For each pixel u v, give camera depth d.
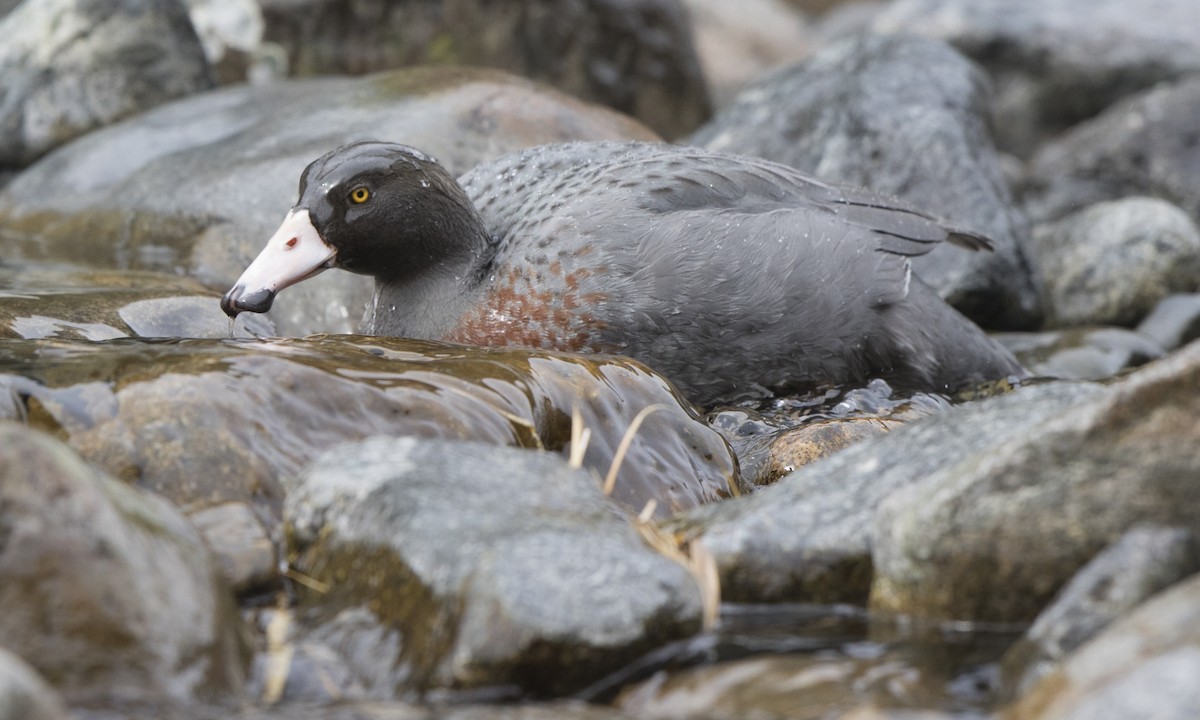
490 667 5.77
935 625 6.43
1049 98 25.05
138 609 5.53
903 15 26.00
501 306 10.42
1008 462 6.27
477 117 13.93
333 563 6.55
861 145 15.09
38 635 5.40
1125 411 6.16
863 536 6.76
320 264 10.38
